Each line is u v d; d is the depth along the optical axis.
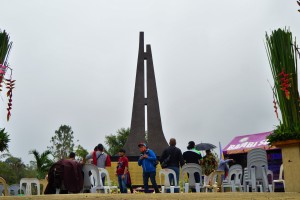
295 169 5.89
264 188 8.30
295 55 5.94
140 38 28.77
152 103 27.61
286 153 6.04
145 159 9.70
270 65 6.09
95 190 9.27
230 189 9.68
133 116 27.36
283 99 5.99
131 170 21.25
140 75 28.08
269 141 6.17
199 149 12.92
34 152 26.89
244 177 9.02
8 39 5.27
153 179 9.68
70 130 66.25
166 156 10.01
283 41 5.97
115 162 20.50
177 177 9.99
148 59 28.45
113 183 15.30
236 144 14.95
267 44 6.12
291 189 5.94
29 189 9.71
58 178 8.53
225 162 10.15
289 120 5.98
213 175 9.30
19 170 37.75
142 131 27.05
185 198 4.84
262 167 8.38
